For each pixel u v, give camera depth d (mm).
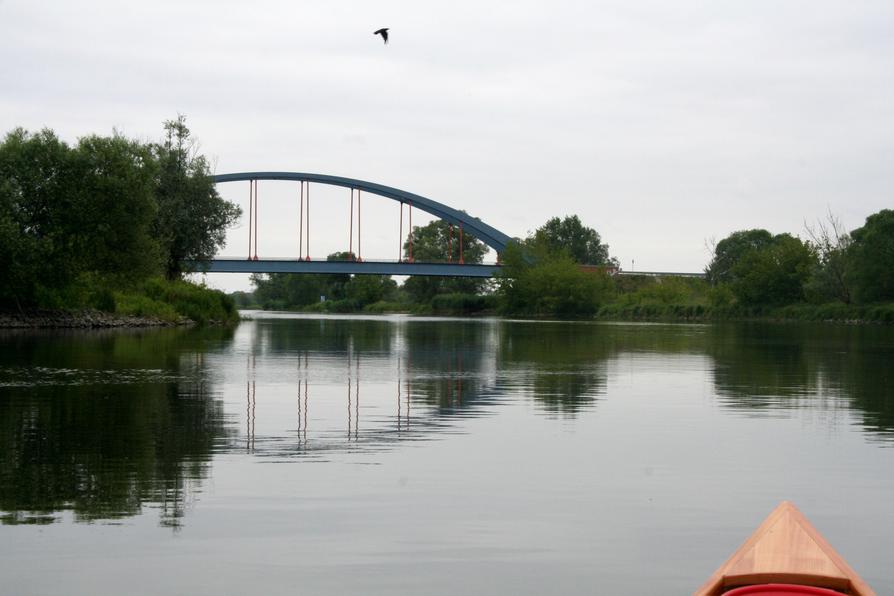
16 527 8039
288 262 104000
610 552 7520
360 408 15695
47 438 12375
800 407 16312
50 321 51156
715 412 15555
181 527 8078
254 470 10375
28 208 51094
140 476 10016
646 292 115000
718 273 127438
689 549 7602
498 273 118125
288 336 44375
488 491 9469
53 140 50969
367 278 161500
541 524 8281
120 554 7352
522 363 26609
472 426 13750
